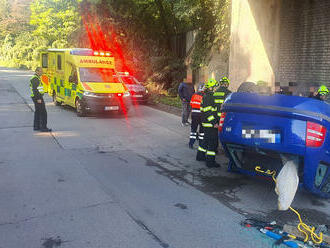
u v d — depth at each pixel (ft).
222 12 44.68
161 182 19.47
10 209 15.43
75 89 41.83
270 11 38.78
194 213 15.46
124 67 64.13
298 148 14.99
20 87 74.90
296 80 38.22
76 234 13.30
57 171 20.89
